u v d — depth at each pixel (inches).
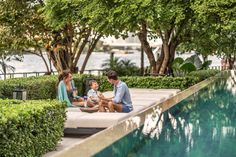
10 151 203.2
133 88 649.0
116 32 636.7
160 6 504.1
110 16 543.5
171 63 731.4
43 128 245.8
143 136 248.7
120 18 539.5
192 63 819.4
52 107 259.3
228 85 631.2
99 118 308.3
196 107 423.8
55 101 277.3
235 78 732.0
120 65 855.7
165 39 713.0
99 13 551.8
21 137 215.3
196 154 237.0
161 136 280.4
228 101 470.9
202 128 314.3
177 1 506.6
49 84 467.8
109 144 186.9
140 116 276.4
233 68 1039.0
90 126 307.3
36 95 440.8
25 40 699.4
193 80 643.5
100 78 611.5
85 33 746.8
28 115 222.2
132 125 240.2
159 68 733.9
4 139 197.5
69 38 735.7
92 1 570.6
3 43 679.1
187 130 305.0
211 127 319.6
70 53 748.6
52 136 261.1
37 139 237.3
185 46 856.9
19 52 741.9
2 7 660.7
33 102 266.8
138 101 460.8
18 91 363.3
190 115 376.5
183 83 640.4
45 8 611.2
